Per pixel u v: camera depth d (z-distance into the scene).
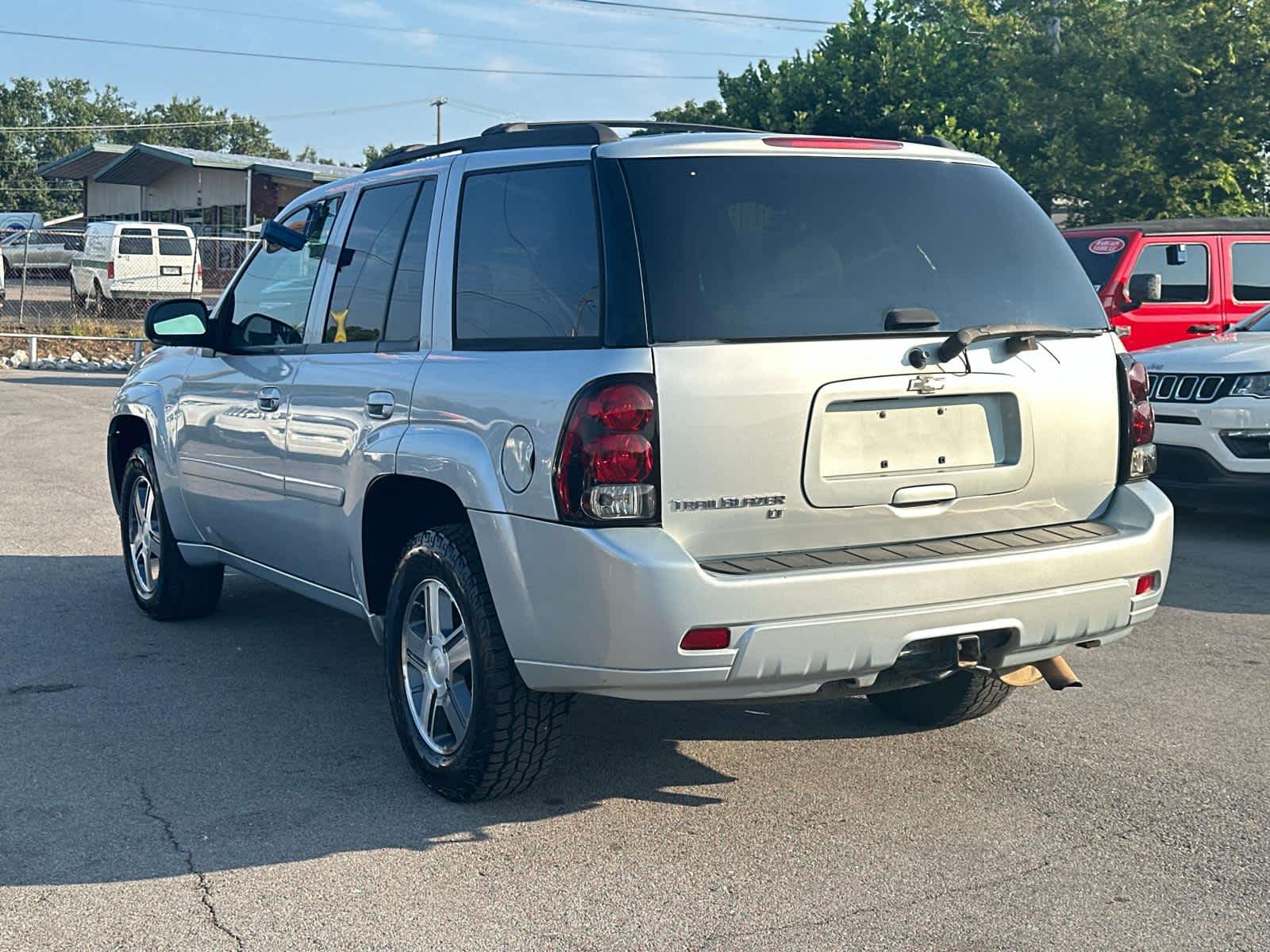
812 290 3.88
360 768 4.59
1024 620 3.95
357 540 4.69
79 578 7.61
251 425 5.44
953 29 24.83
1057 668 4.26
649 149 3.94
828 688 3.81
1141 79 23.31
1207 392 8.84
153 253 29.61
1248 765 4.68
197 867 3.77
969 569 3.82
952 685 4.91
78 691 5.46
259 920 3.45
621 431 3.63
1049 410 4.18
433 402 4.23
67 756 4.67
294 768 4.58
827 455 3.84
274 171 42.66
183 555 6.34
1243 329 10.16
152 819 4.12
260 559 5.68
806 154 4.07
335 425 4.78
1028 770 4.61
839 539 3.90
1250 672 5.85
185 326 5.71
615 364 3.66
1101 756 4.76
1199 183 23.31
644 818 4.16
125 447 7.02
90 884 3.66
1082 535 4.17
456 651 4.21
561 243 3.95
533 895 3.61
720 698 3.72
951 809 4.25
